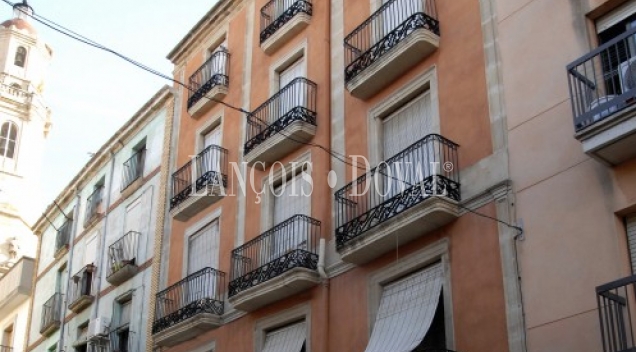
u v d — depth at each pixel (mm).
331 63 19297
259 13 23172
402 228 14516
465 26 15508
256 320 18422
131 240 25641
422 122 16031
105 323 25219
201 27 25703
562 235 12281
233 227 20688
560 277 12062
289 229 18062
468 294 13469
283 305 17750
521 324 12336
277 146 19266
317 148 18500
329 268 16828
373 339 14742
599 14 13078
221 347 19328
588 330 11391
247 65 22781
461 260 13844
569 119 12797
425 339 14070
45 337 31016
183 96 25969
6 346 35562
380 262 15562
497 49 14602
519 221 13023
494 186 13625
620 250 11461
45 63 67500
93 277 27906
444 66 15641
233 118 22531
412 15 16250
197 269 21875
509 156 13641
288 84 19719
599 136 11539
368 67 16859
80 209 31375
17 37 66375
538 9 14023
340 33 19406
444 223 14336
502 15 14734
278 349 17406
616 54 12172
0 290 37438
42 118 65000
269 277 17516
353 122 17719
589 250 11820
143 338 23203
